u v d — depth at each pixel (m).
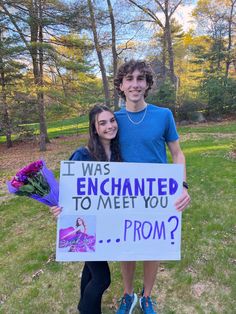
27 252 4.00
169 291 3.02
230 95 21.70
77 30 14.09
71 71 14.67
